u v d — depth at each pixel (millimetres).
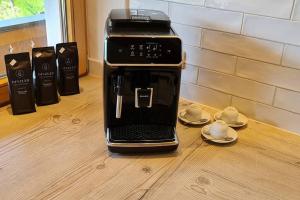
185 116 1107
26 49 1259
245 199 788
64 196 770
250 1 1002
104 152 931
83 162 887
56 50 1166
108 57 811
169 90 894
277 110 1073
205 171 877
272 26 990
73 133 1012
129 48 811
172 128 956
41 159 890
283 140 1033
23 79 1065
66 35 1307
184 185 823
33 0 1246
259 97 1095
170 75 862
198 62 1180
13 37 1230
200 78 1196
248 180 853
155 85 882
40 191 781
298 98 1021
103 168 868
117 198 770
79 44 1351
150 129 947
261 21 1004
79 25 1326
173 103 919
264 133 1064
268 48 1021
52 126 1044
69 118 1093
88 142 972
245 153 962
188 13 1136
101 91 1285
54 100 1173
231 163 915
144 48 814
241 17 1035
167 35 832
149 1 1206
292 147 1001
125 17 881
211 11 1085
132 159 909
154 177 846
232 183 839
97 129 1038
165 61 828
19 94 1076
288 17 955
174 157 927
